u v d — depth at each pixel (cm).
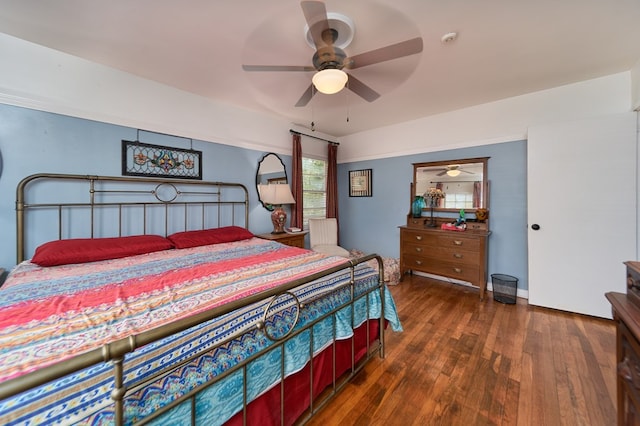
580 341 201
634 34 181
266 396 108
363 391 150
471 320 239
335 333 141
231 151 317
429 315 251
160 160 259
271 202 325
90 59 212
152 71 231
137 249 211
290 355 116
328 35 168
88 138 218
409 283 348
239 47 195
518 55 207
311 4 143
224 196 312
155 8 153
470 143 325
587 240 244
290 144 386
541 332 215
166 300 116
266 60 213
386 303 182
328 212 447
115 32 177
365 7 151
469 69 228
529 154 270
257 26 170
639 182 222
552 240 260
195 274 156
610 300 97
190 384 82
